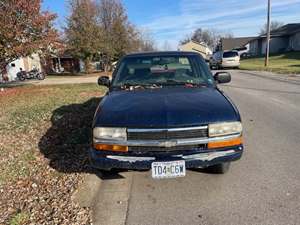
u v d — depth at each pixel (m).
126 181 4.12
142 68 4.84
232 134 3.45
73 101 10.73
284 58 39.16
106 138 3.44
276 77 17.89
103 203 3.59
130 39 40.16
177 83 4.52
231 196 3.62
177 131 3.32
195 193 3.73
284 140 5.55
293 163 4.50
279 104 9.02
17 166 4.66
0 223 3.16
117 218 3.28
